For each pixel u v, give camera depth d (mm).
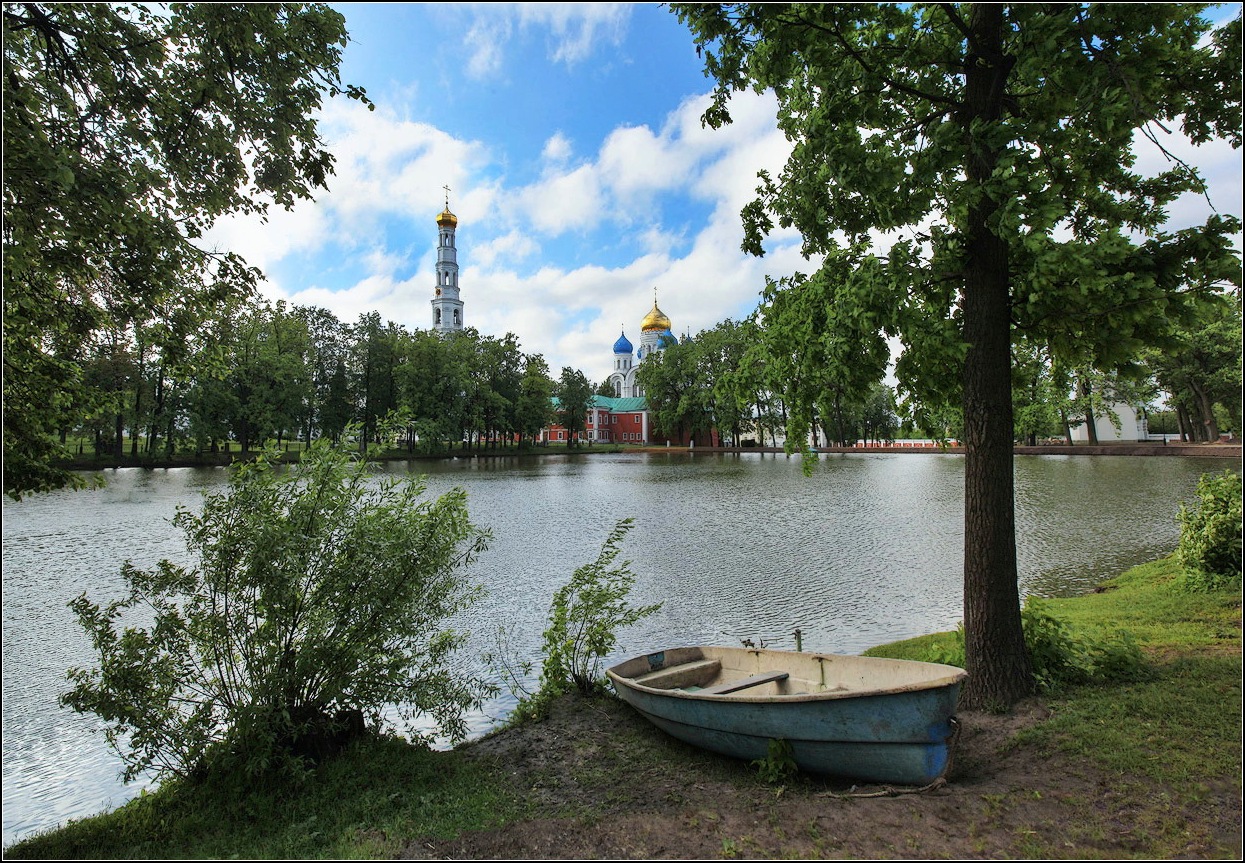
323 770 5906
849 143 5793
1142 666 6562
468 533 6992
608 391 137750
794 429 7766
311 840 4855
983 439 6352
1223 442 46562
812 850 4297
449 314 101875
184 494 33406
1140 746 5098
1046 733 5500
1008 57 5758
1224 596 9164
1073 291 5223
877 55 6176
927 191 5641
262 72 7832
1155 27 5230
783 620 11852
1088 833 4191
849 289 6148
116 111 7711
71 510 27359
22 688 9469
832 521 23422
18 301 7238
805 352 7461
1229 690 5832
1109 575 13828
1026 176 5129
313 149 8586
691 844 4520
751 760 5859
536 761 6230
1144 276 5176
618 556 17797
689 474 48094
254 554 5898
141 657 5742
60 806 6609
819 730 5316
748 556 17484
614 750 6410
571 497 32875
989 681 6242
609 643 8164
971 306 6395
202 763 5809
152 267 7754
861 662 6371
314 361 68625
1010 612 6312
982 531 6367
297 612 6172
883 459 62219
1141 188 6746
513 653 10578
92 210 6578
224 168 8102
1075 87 5398
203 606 6168
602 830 4812
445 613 6977
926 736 4934
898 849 4219
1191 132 6336
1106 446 51375
